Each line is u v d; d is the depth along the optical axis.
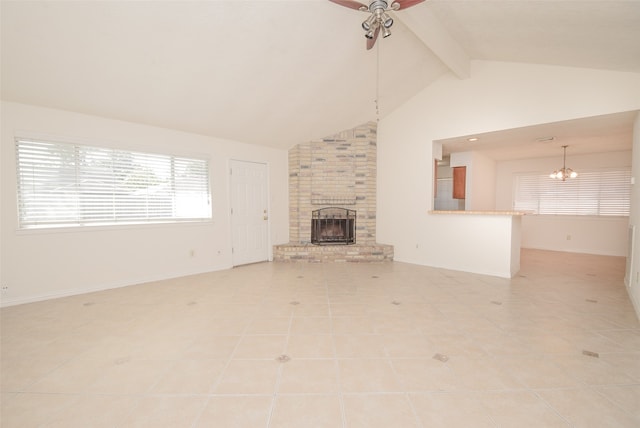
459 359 2.12
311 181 5.87
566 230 6.89
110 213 3.87
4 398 1.69
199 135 4.66
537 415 1.56
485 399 1.69
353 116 5.39
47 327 2.65
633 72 3.36
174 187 4.46
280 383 1.84
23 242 3.24
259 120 4.66
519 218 4.75
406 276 4.50
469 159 6.36
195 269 4.69
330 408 1.62
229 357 2.14
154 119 3.99
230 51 3.15
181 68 3.21
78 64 2.86
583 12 2.44
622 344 2.33
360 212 5.82
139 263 4.10
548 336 2.47
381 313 2.99
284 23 3.01
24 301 3.25
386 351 2.23
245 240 5.39
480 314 2.95
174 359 2.11
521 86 4.17
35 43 2.55
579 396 1.71
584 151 6.30
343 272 4.78
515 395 1.72
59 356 2.15
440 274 4.62
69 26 2.48
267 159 5.64
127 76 3.14
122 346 2.30
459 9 3.04
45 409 1.60
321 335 2.49
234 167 5.18
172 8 2.54
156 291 3.74
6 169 3.12
